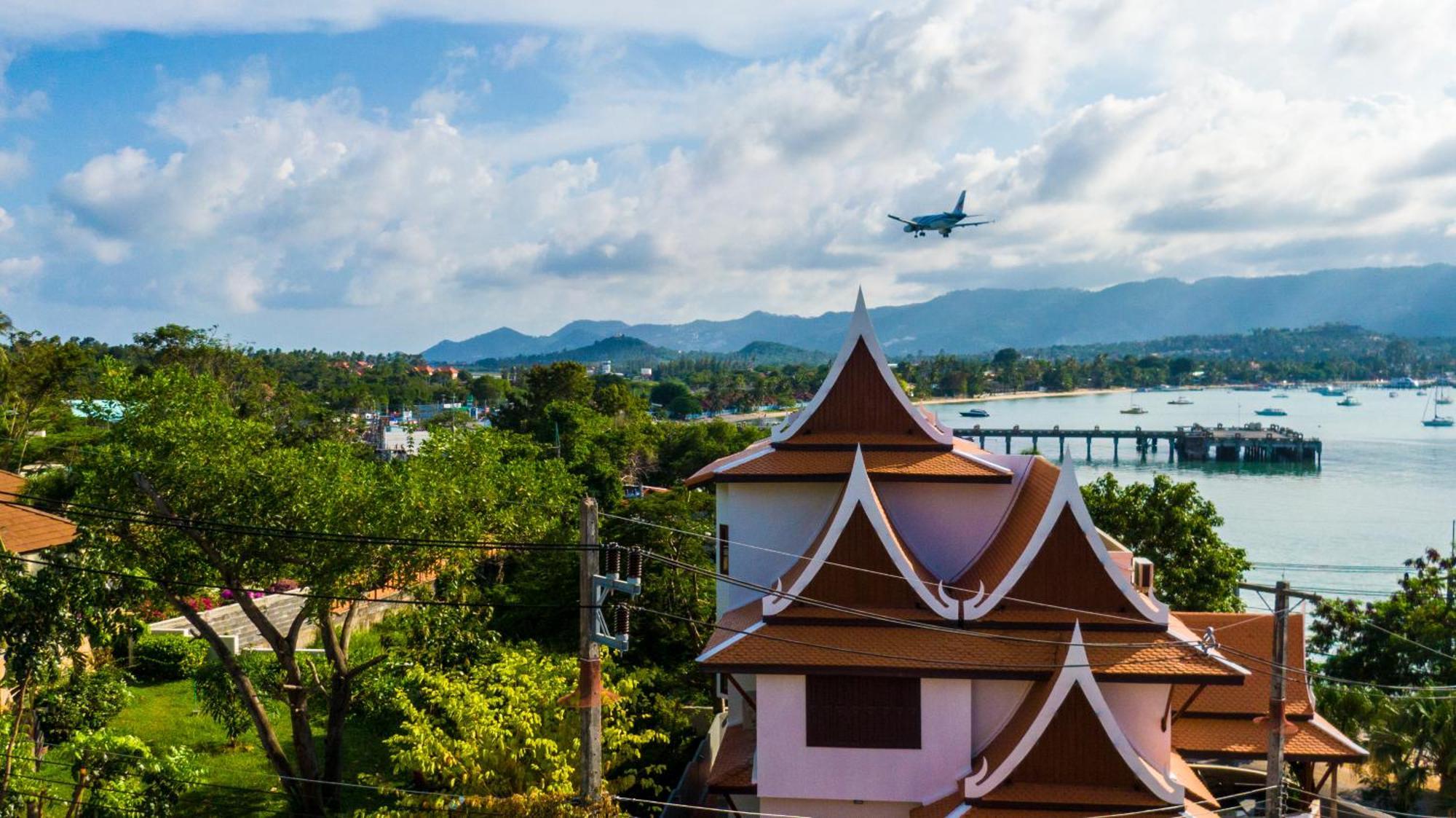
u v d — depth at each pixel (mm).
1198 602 41188
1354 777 31672
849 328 28297
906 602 23312
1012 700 22734
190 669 38406
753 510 27422
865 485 23453
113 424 27250
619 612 17812
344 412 144875
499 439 31328
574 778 23328
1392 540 95438
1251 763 26906
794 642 22719
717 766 24500
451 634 29203
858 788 22641
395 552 26156
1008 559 24562
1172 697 25391
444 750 22625
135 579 25953
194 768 25844
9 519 39656
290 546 25750
